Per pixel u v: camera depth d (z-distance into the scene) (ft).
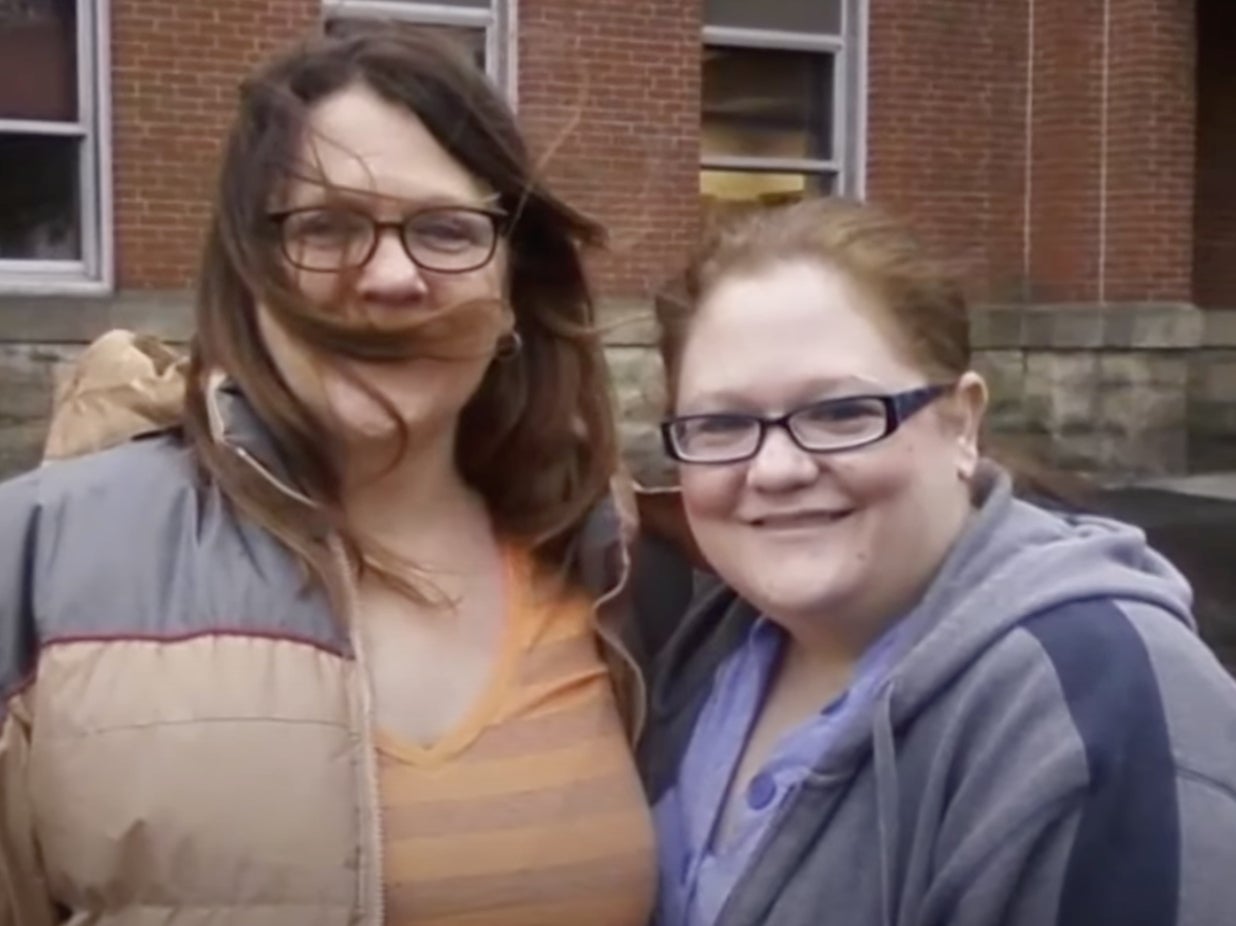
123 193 32.58
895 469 5.95
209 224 6.36
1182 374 41.65
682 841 6.52
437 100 6.28
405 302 6.18
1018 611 5.61
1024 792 5.30
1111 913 5.17
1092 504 7.35
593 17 36.45
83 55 32.48
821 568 6.01
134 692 5.73
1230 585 29.66
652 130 36.99
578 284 7.05
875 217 6.32
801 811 5.94
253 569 5.99
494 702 6.39
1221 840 5.19
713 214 7.22
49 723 5.74
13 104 32.19
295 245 6.15
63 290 32.42
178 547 6.01
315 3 33.50
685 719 6.82
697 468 6.16
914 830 5.63
